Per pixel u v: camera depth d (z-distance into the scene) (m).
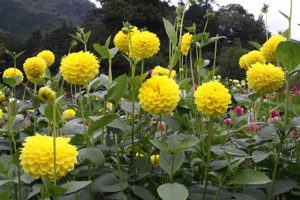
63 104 1.25
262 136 1.05
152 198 0.90
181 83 1.26
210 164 0.94
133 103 1.06
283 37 1.32
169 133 1.28
